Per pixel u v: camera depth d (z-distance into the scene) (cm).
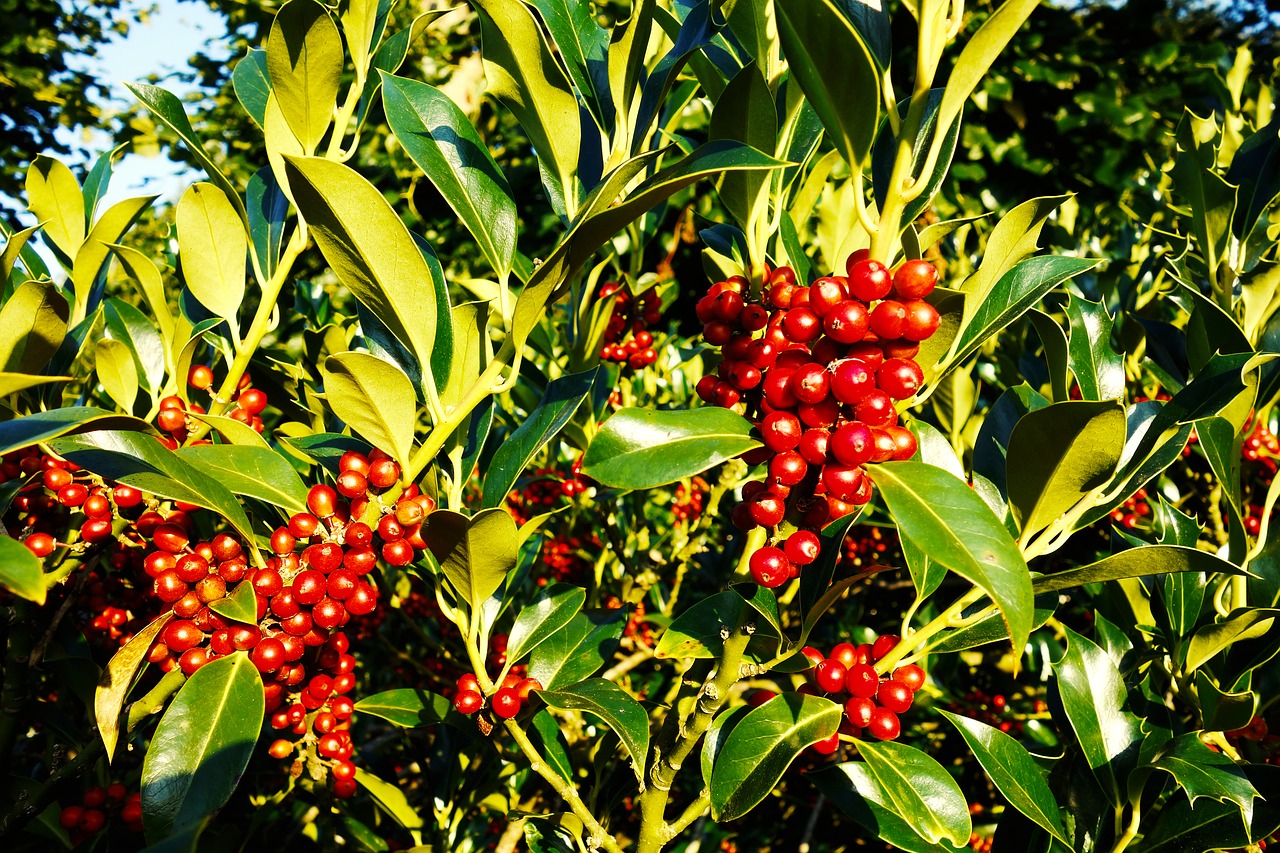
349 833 251
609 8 734
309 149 175
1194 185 227
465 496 349
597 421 279
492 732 188
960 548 108
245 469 162
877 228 128
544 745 207
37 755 227
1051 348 171
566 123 164
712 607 169
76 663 195
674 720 170
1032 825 197
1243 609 172
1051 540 161
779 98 175
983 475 201
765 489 132
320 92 165
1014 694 367
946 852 159
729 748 148
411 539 157
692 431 127
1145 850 179
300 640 150
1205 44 827
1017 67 742
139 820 185
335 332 233
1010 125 745
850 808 169
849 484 119
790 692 155
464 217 161
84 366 246
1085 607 289
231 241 189
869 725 149
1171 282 334
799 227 233
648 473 122
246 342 193
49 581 161
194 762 133
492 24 159
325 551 146
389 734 348
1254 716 200
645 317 311
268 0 783
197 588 146
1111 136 741
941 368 151
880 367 123
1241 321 217
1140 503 346
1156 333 231
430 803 296
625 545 353
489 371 154
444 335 163
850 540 384
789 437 120
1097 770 183
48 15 846
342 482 151
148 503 174
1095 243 425
